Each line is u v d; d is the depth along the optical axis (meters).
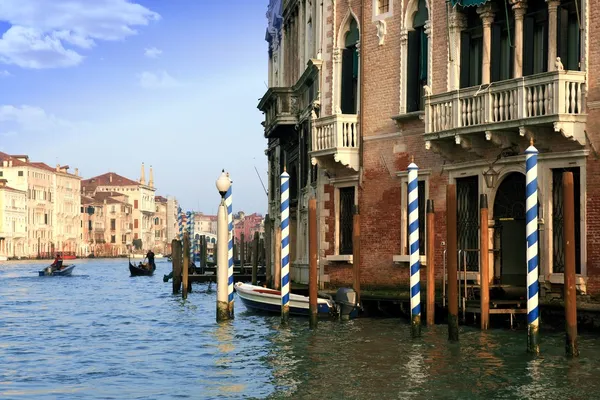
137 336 22.36
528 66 20.17
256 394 14.35
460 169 22.00
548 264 19.52
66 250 151.38
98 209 170.62
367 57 25.05
